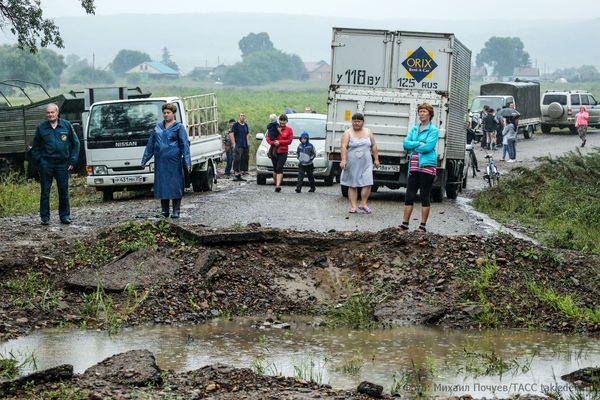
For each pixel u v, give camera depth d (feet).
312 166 70.64
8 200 61.31
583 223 53.72
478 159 118.83
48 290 32.76
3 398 21.26
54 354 26.50
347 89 64.69
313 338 29.43
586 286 34.78
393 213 56.29
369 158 55.52
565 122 172.24
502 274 34.73
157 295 32.89
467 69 73.61
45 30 106.63
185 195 68.23
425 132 43.62
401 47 64.08
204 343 28.43
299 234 38.14
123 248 36.27
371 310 32.71
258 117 194.18
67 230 47.42
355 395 22.25
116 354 25.34
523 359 26.94
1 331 29.04
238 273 35.27
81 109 95.35
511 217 58.44
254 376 23.50
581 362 26.66
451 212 58.90
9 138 88.07
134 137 65.10
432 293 33.88
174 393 21.83
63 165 49.78
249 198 65.10
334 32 64.75
